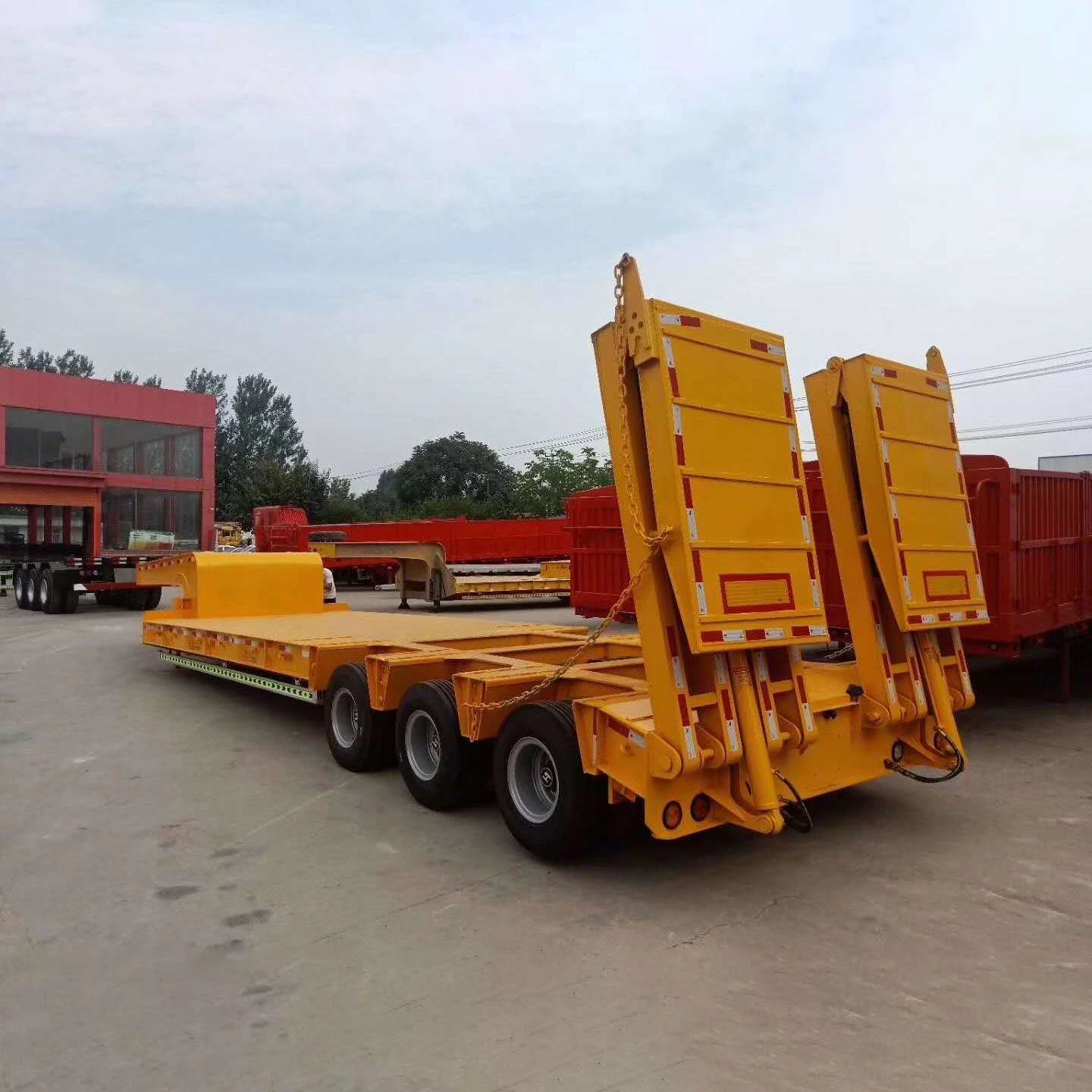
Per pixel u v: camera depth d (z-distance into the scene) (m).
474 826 5.66
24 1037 3.27
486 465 58.78
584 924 4.20
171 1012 3.44
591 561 12.59
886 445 5.32
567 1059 3.08
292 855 5.15
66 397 33.81
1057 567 8.71
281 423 113.38
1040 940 4.00
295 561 12.09
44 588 20.50
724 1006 3.43
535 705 5.05
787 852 5.14
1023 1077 2.96
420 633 8.62
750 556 4.42
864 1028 3.28
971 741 7.82
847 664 6.00
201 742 7.97
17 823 5.76
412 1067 3.06
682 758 4.11
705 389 4.40
